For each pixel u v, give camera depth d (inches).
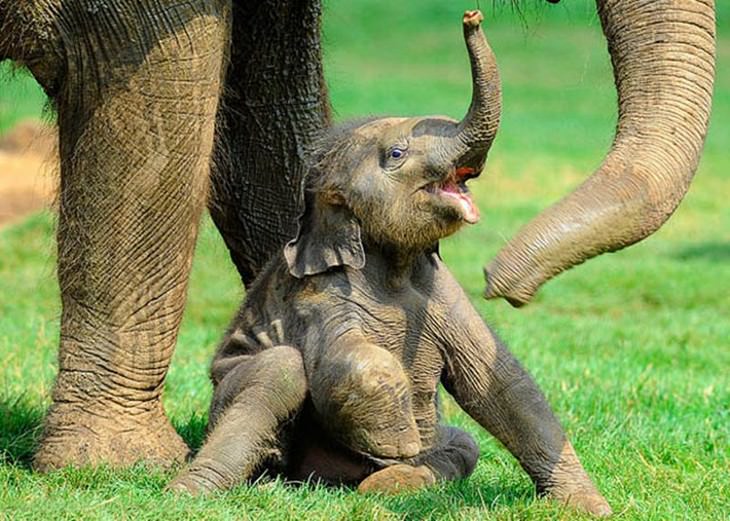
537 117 2018.9
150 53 452.8
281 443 438.3
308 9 548.1
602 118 2000.5
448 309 435.2
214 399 446.3
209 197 558.3
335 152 430.6
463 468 456.8
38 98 1889.8
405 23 2819.9
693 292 1027.3
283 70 553.9
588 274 1071.6
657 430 564.4
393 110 2028.8
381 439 417.1
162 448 470.3
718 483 473.7
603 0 385.4
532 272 338.6
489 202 1417.3
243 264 577.3
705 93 373.7
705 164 1691.7
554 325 868.6
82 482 438.0
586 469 488.4
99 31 452.8
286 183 562.3
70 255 467.8
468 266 1082.7
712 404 634.2
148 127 456.4
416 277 435.2
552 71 2400.3
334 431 426.3
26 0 454.3
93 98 458.0
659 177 352.5
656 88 372.2
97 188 461.4
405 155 416.5
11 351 674.2
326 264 429.7
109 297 466.6
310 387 427.5
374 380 412.2
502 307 944.3
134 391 470.9
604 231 342.3
